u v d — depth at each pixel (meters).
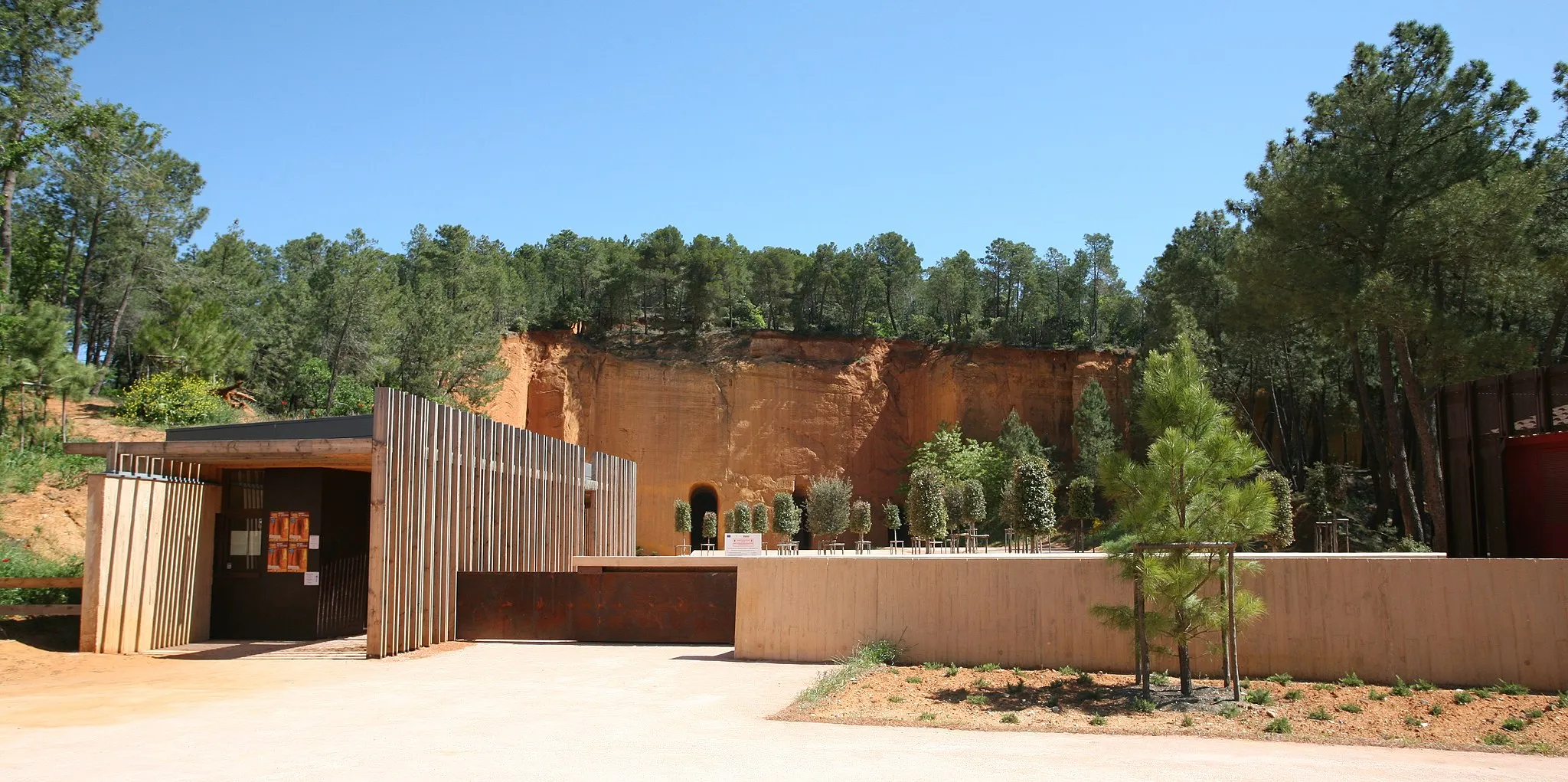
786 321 73.44
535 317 66.62
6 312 29.38
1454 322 28.47
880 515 63.62
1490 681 13.26
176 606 19.20
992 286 81.44
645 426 61.38
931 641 15.80
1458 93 29.62
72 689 13.86
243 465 20.28
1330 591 14.10
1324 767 8.76
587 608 19.86
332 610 20.73
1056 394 65.56
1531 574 13.27
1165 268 56.97
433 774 8.32
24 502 24.33
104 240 47.44
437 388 47.06
